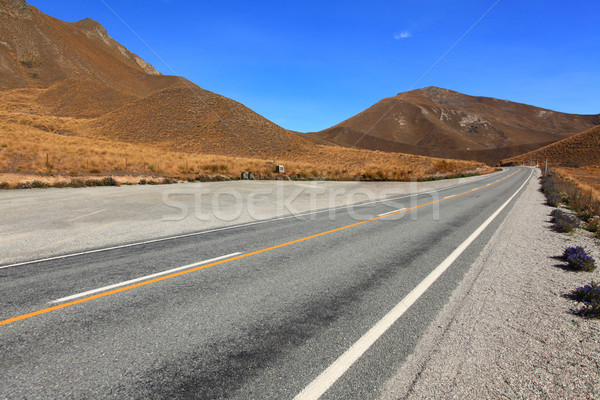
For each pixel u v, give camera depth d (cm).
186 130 6762
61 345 306
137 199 1438
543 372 271
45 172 1955
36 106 8650
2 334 325
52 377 261
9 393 241
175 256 613
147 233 825
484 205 1440
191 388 249
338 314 374
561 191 2038
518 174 4734
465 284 473
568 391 248
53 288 449
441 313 378
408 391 246
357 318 364
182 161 3241
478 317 369
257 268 542
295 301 410
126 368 273
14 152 2305
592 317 369
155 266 550
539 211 1263
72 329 336
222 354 294
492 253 648
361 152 6812
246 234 819
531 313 381
